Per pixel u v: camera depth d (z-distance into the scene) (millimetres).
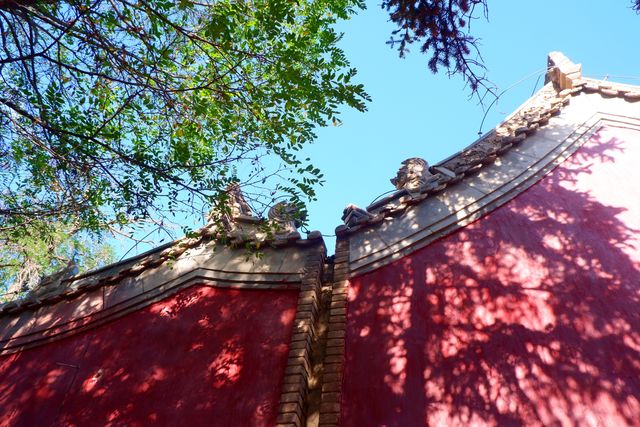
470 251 7227
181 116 6996
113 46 6141
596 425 5176
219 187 6723
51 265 11711
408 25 7438
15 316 8422
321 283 7613
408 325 6500
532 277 6691
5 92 6355
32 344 7855
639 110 8922
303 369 6137
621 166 8047
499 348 6020
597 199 7590
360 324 6664
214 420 5977
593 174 8023
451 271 7020
